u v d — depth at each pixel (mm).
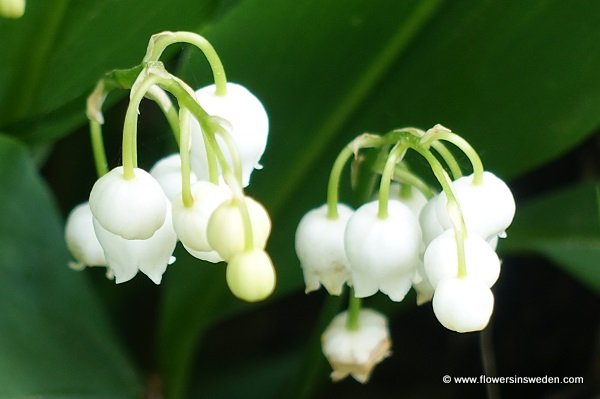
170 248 238
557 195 290
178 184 239
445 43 263
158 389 299
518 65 265
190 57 254
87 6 253
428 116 271
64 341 275
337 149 273
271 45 256
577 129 271
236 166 218
